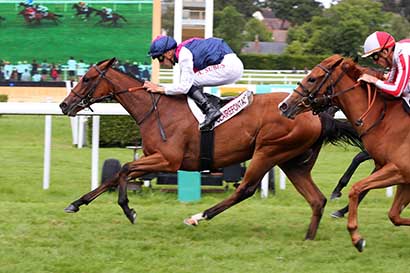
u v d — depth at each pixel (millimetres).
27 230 8102
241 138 7793
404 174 7059
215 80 7945
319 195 8016
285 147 7758
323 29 43062
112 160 10688
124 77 8141
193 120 7836
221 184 10617
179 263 6871
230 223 8766
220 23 50781
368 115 7254
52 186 11422
